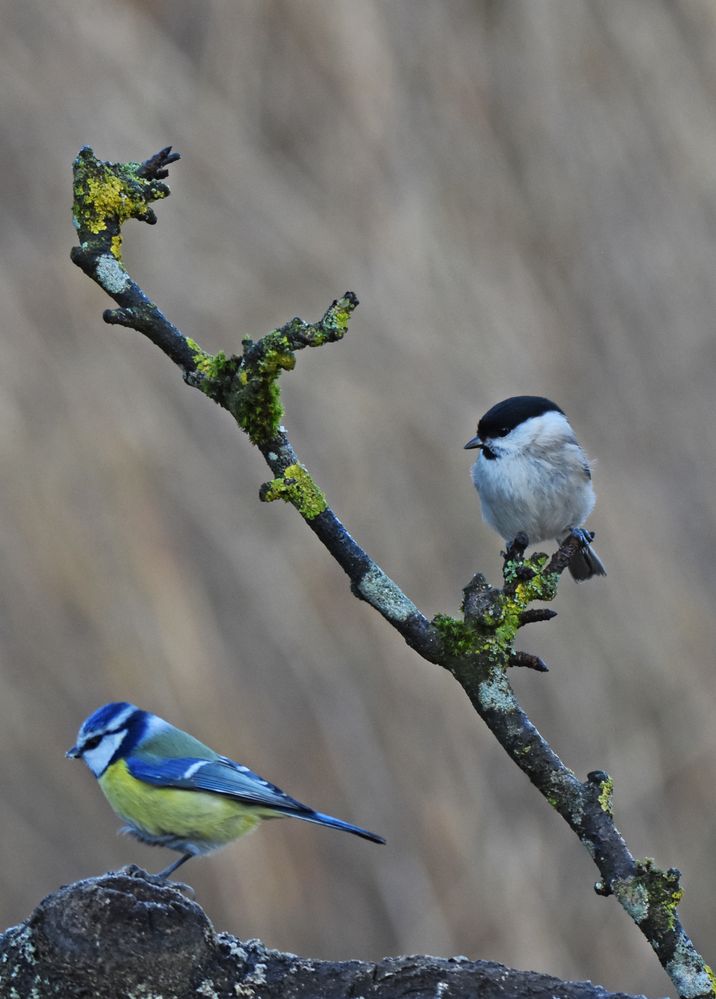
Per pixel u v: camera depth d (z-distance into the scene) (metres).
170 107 12.23
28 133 11.76
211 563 10.53
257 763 9.93
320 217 12.19
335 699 10.34
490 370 11.95
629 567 11.73
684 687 11.34
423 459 11.25
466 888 10.09
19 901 9.30
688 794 11.12
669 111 14.12
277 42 12.88
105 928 3.17
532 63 13.89
